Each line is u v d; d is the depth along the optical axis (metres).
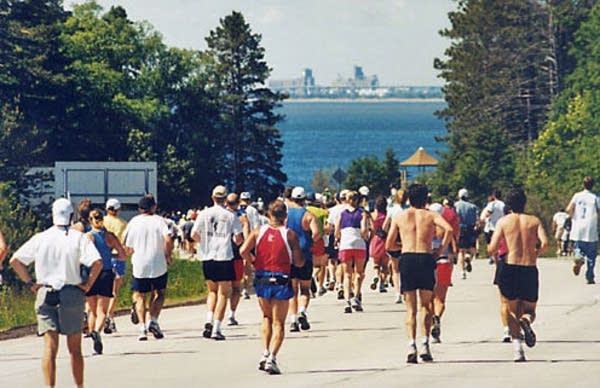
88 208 51.97
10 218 86.31
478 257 121.06
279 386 41.12
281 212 44.62
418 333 56.31
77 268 38.69
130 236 55.41
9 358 50.41
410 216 46.88
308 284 58.28
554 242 145.50
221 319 55.31
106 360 48.78
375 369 44.91
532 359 46.84
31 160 185.88
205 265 55.22
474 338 54.06
